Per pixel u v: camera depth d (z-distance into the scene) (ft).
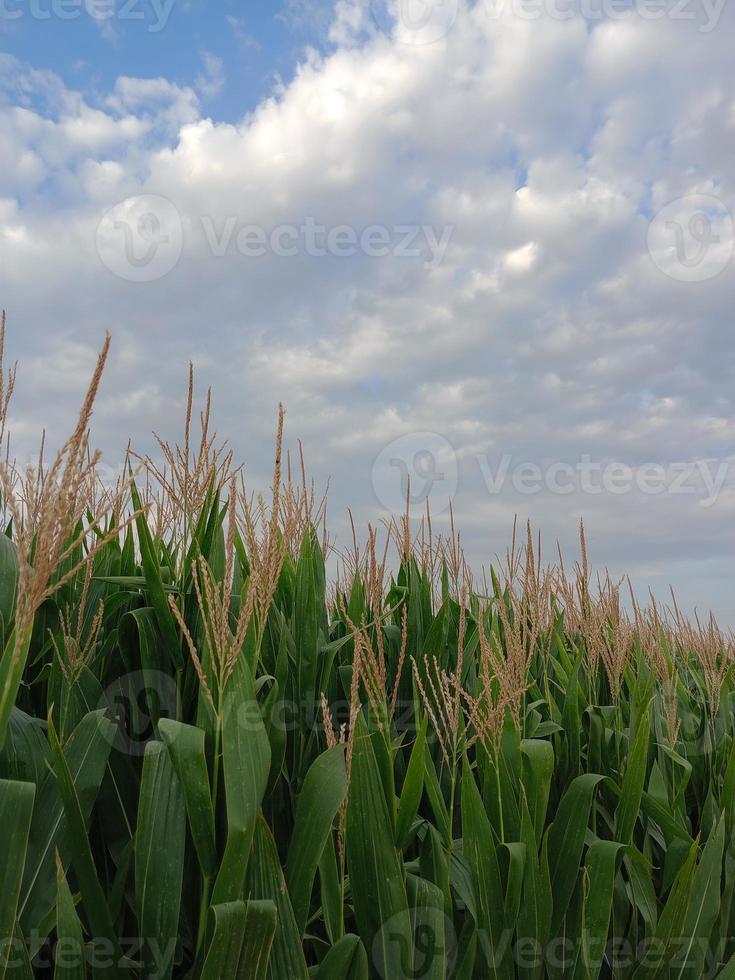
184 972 5.20
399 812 5.56
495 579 8.30
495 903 5.75
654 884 8.36
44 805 4.97
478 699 6.12
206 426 6.61
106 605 6.56
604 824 8.18
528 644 9.60
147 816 4.72
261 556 5.63
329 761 5.09
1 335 5.40
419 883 5.46
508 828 6.29
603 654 9.46
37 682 6.38
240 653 4.89
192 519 6.59
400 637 8.32
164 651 6.03
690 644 14.23
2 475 4.72
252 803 4.54
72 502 4.12
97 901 4.62
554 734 8.38
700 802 9.45
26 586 4.15
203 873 4.73
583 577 9.61
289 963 4.62
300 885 4.85
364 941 5.15
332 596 9.84
